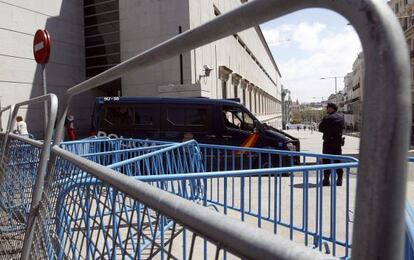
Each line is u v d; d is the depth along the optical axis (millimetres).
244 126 10312
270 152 5961
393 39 504
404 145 497
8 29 20422
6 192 4031
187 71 20906
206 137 10211
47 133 2641
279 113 105000
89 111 24438
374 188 507
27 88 21219
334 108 7977
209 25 908
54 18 22922
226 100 10492
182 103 10422
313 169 4129
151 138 10367
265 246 643
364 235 518
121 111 10562
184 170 5906
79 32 24484
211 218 788
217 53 26969
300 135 37406
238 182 8102
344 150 17734
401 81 499
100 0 24422
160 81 21500
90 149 8258
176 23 21531
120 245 1501
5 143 4594
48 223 2293
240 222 743
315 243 4270
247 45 44344
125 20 22859
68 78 23625
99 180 1698
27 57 21297
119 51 23688
